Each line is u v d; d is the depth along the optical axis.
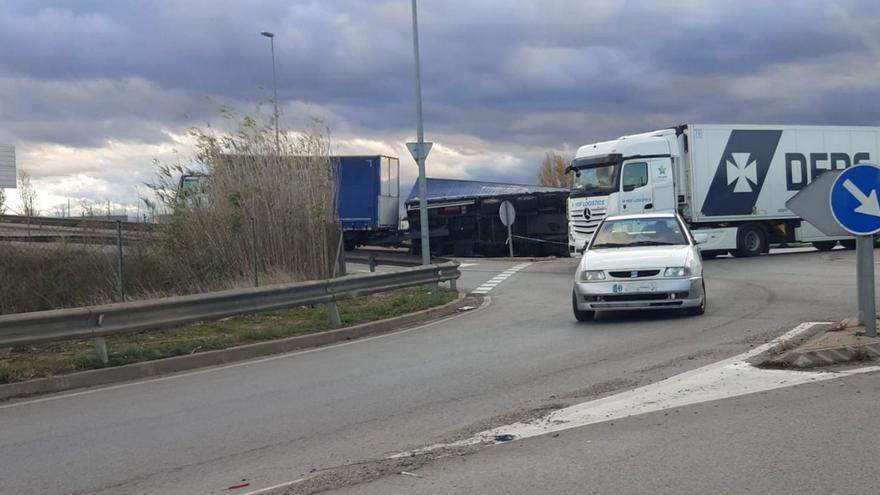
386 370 10.22
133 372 10.82
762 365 8.87
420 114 21.86
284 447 6.85
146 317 11.64
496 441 6.66
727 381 8.27
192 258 17.53
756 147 26.69
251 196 18.41
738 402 7.45
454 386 8.95
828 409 7.07
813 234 27.86
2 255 15.47
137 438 7.43
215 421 7.93
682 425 6.81
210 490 5.79
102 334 10.96
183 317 12.10
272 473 6.13
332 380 9.77
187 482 6.02
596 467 5.84
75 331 10.70
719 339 10.85
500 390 8.62
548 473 5.77
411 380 9.43
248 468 6.30
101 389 10.12
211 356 11.69
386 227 36.44
